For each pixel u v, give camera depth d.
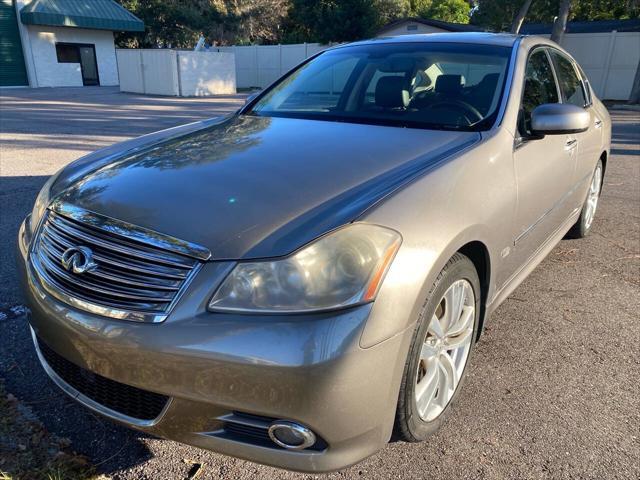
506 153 2.56
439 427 2.23
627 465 2.08
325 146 2.43
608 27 29.11
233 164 2.23
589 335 3.08
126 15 31.12
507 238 2.51
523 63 3.07
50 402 2.42
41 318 1.94
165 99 20.53
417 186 2.00
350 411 1.65
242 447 1.71
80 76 30.36
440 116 2.83
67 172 2.53
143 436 2.24
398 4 32.94
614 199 6.04
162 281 1.72
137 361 1.69
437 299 1.94
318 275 1.64
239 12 38.03
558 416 2.37
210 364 1.61
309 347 1.58
